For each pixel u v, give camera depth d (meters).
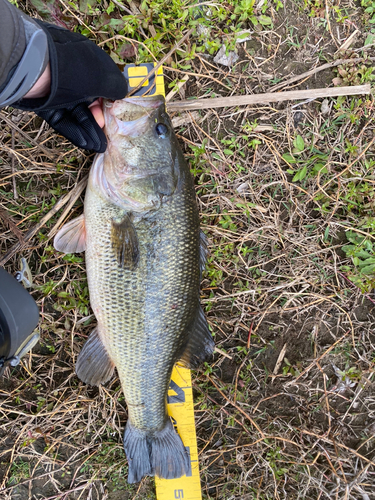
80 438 0.56
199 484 0.56
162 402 0.52
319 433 0.61
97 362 0.52
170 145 0.48
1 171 0.54
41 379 0.56
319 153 0.60
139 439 0.54
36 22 0.38
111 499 0.57
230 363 0.60
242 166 0.59
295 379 0.61
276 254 0.60
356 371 0.62
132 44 0.54
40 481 0.56
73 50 0.41
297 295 0.61
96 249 0.49
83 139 0.46
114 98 0.46
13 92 0.37
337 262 0.62
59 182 0.55
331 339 0.62
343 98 0.60
